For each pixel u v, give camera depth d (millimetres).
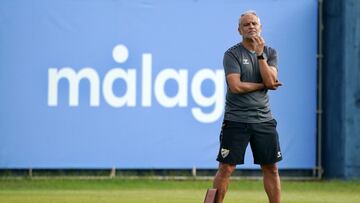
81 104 47844
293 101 49594
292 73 49562
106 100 48062
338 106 50000
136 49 48188
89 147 48000
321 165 50344
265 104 26406
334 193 44000
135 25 48156
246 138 26344
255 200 39156
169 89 48438
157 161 48469
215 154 48750
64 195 40469
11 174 47906
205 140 48719
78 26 47750
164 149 48500
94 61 47875
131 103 48188
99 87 47938
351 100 49594
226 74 26266
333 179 50156
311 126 49812
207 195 24703
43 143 47625
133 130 48281
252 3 49156
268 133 26469
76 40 47750
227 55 26359
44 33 47469
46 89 47531
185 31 48562
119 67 48094
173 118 48469
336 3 49781
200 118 48625
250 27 26000
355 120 49688
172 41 48438
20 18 47250
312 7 49719
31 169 47875
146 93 48281
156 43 48312
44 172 48281
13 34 47188
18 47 47250
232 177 49625
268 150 26562
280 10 49406
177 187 46219
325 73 50125
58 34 47594
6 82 47188
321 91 50062
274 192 27094
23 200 37250
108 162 48188
